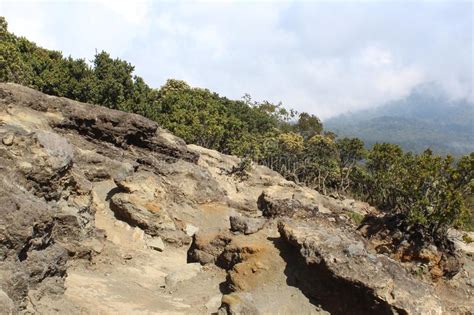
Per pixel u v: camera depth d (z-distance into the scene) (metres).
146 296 17.56
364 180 68.44
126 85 62.00
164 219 28.28
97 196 28.27
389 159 41.16
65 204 20.66
